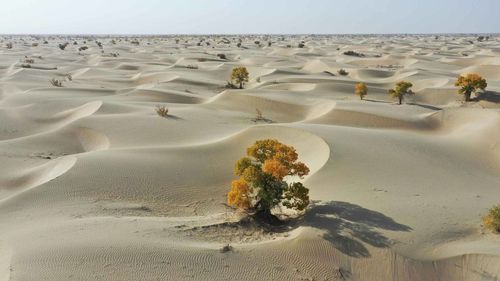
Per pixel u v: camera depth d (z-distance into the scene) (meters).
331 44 161.75
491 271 13.48
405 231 15.12
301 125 28.61
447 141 29.45
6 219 16.92
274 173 15.76
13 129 35.72
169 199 20.05
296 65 81.75
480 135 29.52
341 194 18.47
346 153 23.11
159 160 23.80
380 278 13.41
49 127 36.53
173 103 44.09
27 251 13.09
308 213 16.69
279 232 15.88
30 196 18.75
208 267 13.00
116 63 82.19
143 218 17.00
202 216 18.47
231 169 23.92
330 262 13.75
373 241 14.47
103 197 19.28
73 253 12.90
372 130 30.28
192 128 32.66
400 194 18.62
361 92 46.81
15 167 25.56
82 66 80.50
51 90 48.84
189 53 106.88
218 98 44.88
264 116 39.31
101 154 23.95
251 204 17.62
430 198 18.42
